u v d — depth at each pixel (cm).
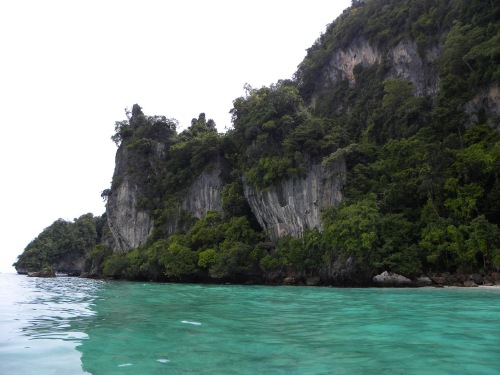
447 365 671
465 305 1444
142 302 1745
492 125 3045
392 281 2544
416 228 2800
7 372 653
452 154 2908
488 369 648
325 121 4269
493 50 2994
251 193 3941
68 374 640
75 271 8725
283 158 3600
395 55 4434
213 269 3516
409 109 3725
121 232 5650
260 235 3772
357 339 877
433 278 2498
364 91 4609
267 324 1092
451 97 3431
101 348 813
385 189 3131
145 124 5878
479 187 2627
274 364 687
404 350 772
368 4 4938
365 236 2652
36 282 4047
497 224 2616
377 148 3700
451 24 3891
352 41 5012
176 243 4184
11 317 1263
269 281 3366
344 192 3303
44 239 8800
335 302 1639
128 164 5744
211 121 6266
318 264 3086
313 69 5406
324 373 632
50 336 938
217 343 852
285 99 3969
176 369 663
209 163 4816
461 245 2461
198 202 4791
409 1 4522
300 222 3466
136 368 669
